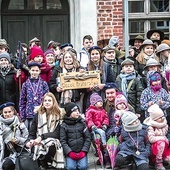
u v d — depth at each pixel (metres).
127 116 7.49
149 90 8.03
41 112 7.66
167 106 7.97
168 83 8.38
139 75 8.77
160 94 7.99
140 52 9.34
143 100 8.03
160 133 7.54
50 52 9.00
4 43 9.12
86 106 8.41
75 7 12.04
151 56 9.01
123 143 7.55
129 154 7.41
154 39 10.38
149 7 12.46
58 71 8.45
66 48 8.98
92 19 11.81
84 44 9.09
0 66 8.39
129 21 12.50
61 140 7.48
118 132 7.71
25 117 8.09
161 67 8.89
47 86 8.20
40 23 12.67
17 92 8.48
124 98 7.81
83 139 7.56
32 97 8.04
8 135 7.54
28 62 8.62
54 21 12.66
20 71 8.34
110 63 8.67
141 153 7.42
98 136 7.75
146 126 7.66
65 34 12.66
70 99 8.31
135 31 12.52
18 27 12.63
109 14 11.98
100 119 7.89
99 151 7.69
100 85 8.22
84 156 7.48
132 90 8.30
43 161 7.57
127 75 8.36
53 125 7.61
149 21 12.52
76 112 7.56
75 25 12.07
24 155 7.39
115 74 8.71
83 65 8.91
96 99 7.95
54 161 7.45
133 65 8.45
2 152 7.45
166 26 12.54
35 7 12.66
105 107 8.10
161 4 12.51
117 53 9.45
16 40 12.62
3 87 8.33
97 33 11.95
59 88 8.24
